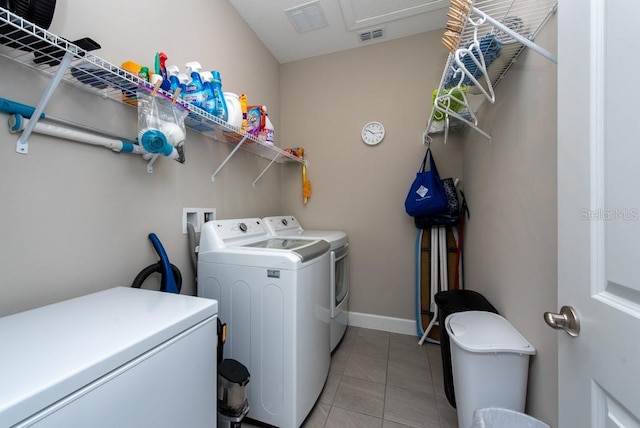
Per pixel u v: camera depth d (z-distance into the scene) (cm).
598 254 53
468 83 134
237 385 102
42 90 87
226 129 145
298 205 261
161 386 64
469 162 192
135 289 97
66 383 46
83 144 97
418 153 226
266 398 123
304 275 125
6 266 77
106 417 52
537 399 95
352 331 231
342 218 247
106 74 88
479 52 94
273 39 228
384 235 236
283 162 262
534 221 98
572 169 60
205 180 160
